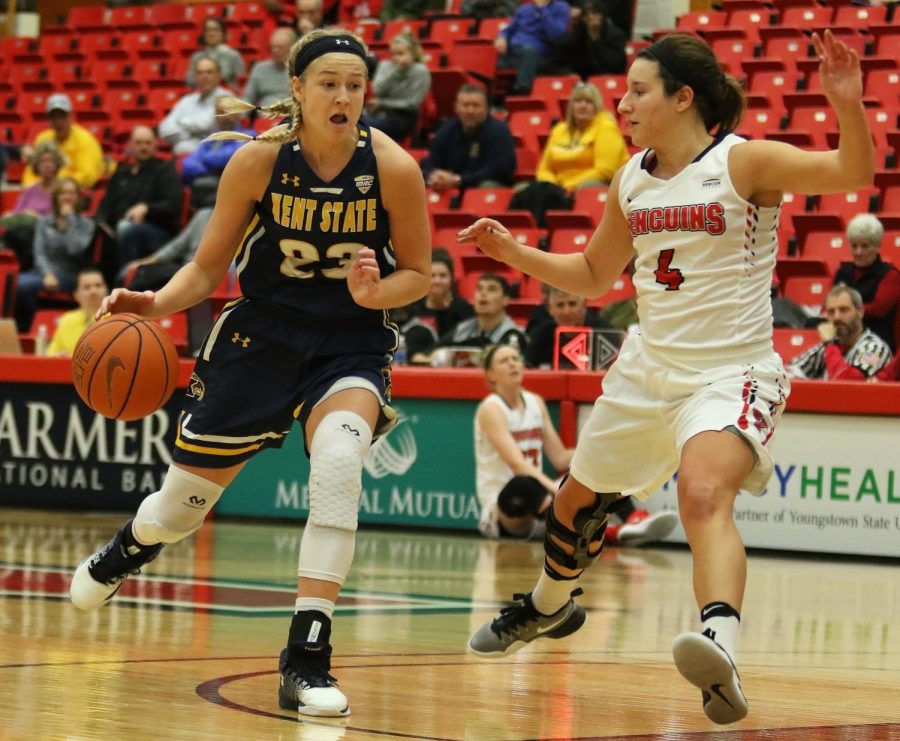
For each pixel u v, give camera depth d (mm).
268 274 6477
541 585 7133
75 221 22453
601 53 26312
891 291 16750
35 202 24672
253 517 17672
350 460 6102
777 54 25266
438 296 18062
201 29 32969
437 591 10953
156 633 8164
